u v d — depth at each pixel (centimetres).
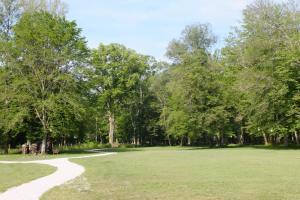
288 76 4591
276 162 2583
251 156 3262
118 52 7400
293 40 4619
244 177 1811
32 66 4325
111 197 1352
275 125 4791
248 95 4791
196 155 3600
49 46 4441
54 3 4672
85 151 5153
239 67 5756
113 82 7369
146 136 8862
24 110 4197
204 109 5866
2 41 4375
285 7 4791
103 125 8606
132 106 8438
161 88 7856
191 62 5997
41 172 2239
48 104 4159
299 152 3744
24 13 4575
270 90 4638
